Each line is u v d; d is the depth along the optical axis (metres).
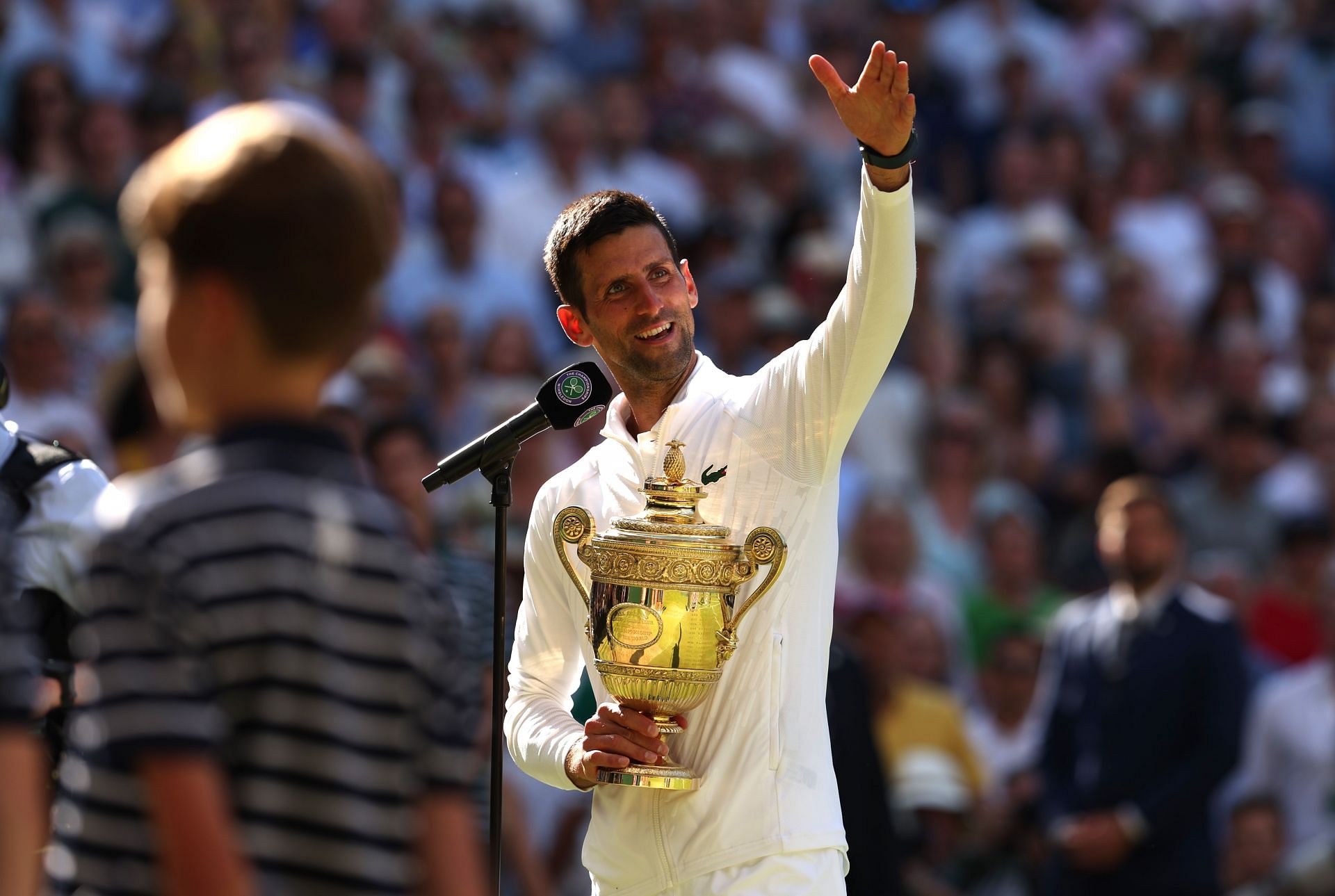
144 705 6.26
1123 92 43.59
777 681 11.16
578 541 11.30
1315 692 27.06
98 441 26.05
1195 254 40.09
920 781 23.23
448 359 29.09
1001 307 36.25
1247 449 32.31
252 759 6.46
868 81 10.55
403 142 34.62
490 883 10.95
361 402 25.11
